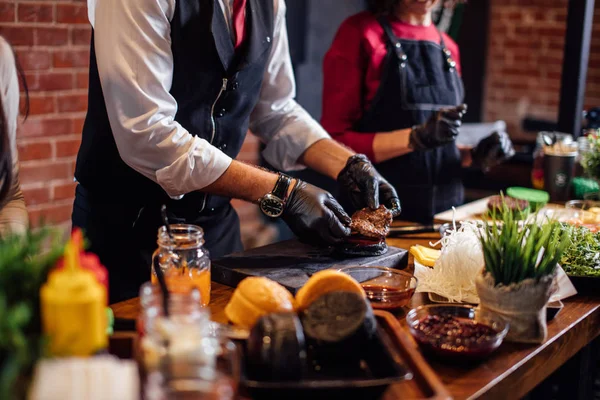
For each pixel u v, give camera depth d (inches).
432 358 56.3
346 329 50.7
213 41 78.2
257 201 74.4
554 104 227.1
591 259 73.2
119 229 83.7
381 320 57.0
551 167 106.7
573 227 78.3
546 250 59.6
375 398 46.6
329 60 107.6
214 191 75.9
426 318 59.0
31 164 133.1
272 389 45.6
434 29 112.3
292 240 80.6
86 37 136.8
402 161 108.1
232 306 56.1
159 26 74.0
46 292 41.3
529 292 58.9
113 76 72.7
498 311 59.8
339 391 46.0
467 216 96.9
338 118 107.9
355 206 84.3
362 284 67.2
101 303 42.4
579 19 118.1
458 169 112.3
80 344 41.3
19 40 127.4
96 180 83.2
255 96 86.5
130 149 75.0
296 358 46.4
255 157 173.0
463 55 234.4
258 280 55.7
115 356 49.5
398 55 106.3
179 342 41.8
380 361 49.7
